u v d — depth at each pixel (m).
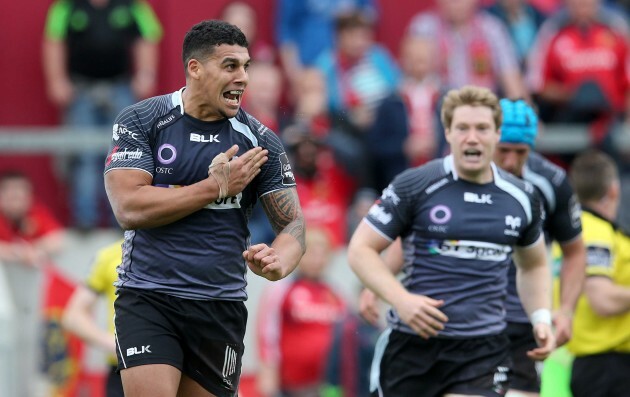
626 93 40.41
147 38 38.34
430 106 38.12
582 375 26.39
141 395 18.72
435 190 21.81
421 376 22.14
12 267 35.03
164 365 18.78
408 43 38.72
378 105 38.31
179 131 19.00
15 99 38.59
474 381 21.80
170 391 18.77
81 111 37.75
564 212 24.17
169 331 19.03
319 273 35.47
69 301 35.34
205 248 19.09
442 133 37.38
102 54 37.72
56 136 36.78
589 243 25.41
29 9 38.72
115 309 19.25
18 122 38.59
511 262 24.55
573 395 26.72
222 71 18.56
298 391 35.09
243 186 18.59
